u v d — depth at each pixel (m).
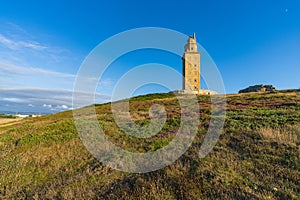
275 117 15.73
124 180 7.72
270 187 6.29
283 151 8.65
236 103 29.73
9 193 7.55
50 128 17.66
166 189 6.61
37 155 11.05
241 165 7.94
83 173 8.62
